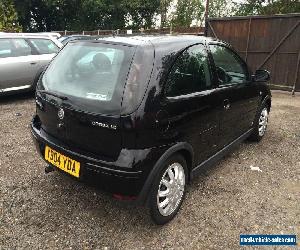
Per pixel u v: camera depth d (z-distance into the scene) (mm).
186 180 3334
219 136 3854
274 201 3617
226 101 3809
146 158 2680
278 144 5367
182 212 3346
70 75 3105
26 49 7723
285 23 9703
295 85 9805
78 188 3709
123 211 3322
